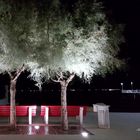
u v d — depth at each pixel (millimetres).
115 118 20703
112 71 16625
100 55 15047
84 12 14820
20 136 13750
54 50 13922
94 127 16828
